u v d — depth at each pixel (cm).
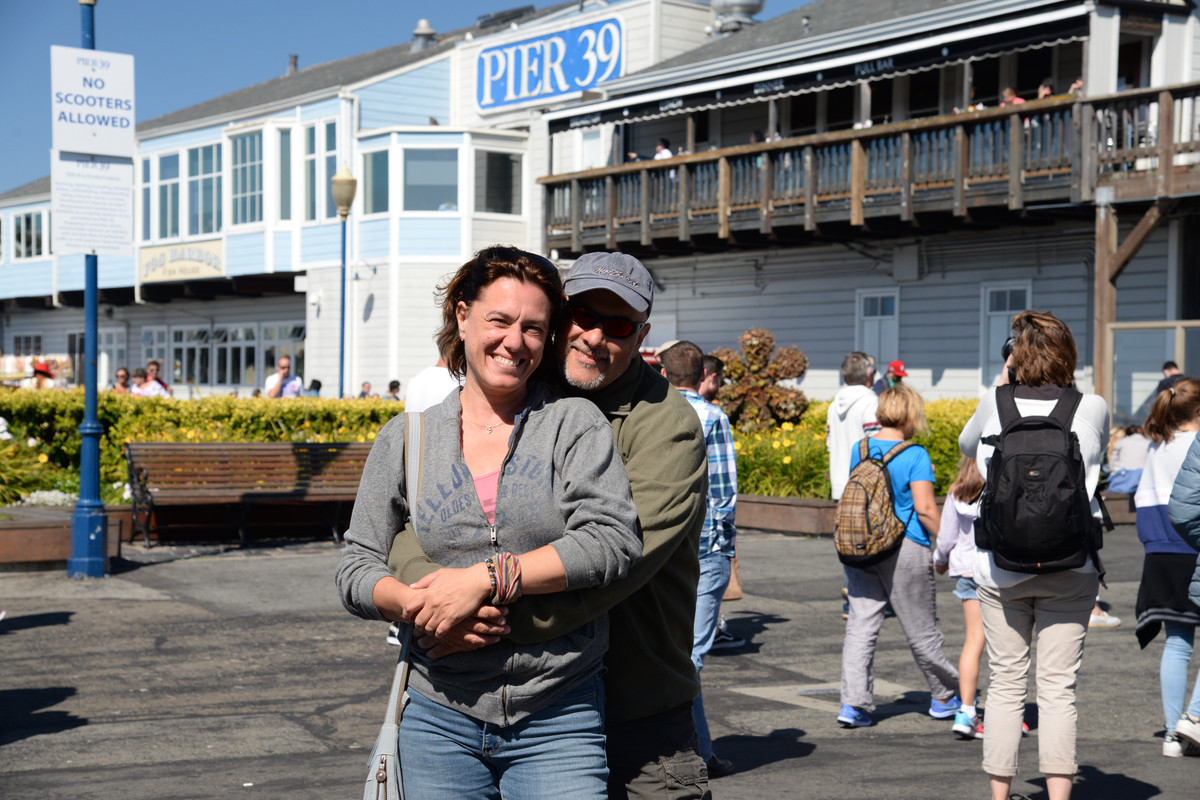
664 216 2264
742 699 709
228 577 1061
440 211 2838
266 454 1284
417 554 275
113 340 4122
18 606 921
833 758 573
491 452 278
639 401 295
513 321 273
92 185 1040
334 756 566
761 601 1029
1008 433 462
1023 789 520
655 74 2477
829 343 2311
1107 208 1684
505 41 2966
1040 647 464
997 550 454
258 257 3172
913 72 2038
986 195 1817
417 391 595
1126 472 1330
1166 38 1858
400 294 2852
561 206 2481
